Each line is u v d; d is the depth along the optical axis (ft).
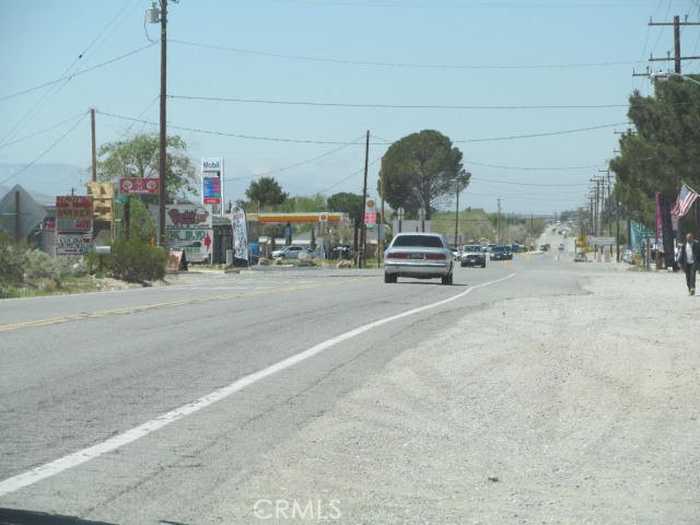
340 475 29.22
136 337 60.03
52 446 31.63
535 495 27.68
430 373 49.16
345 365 50.39
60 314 75.20
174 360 50.67
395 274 134.62
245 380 44.88
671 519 25.62
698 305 94.12
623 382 47.47
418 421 37.47
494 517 25.48
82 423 35.14
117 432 33.78
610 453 33.04
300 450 32.01
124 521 24.04
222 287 124.57
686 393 44.60
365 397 41.68
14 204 97.66
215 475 28.63
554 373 49.88
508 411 40.11
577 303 96.17
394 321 73.82
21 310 79.51
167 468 29.25
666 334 67.97
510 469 30.60
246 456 30.94
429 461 31.32
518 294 112.06
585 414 39.75
